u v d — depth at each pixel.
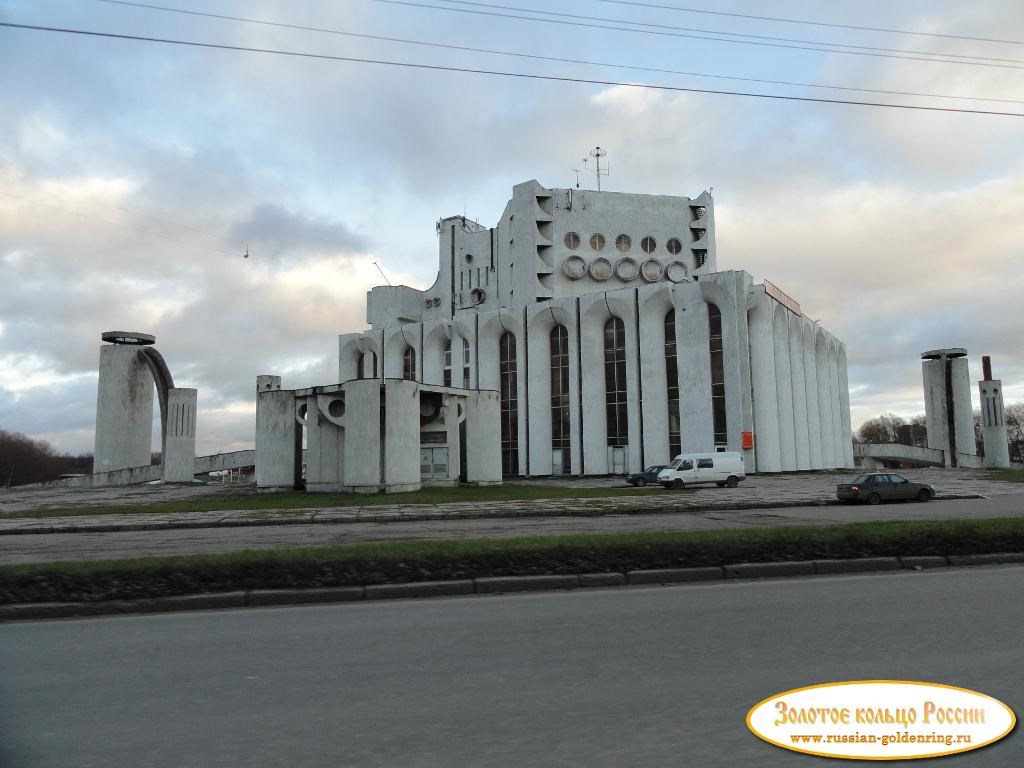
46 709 5.16
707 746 4.30
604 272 66.12
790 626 7.24
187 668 6.22
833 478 48.31
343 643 7.03
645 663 6.02
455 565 10.24
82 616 8.80
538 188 66.94
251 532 19.23
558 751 4.25
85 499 35.91
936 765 4.07
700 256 69.88
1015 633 6.73
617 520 20.48
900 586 9.40
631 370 57.31
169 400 53.97
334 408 37.28
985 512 20.55
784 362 57.69
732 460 38.88
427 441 40.41
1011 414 109.94
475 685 5.53
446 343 67.75
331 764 4.13
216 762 4.18
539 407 61.19
